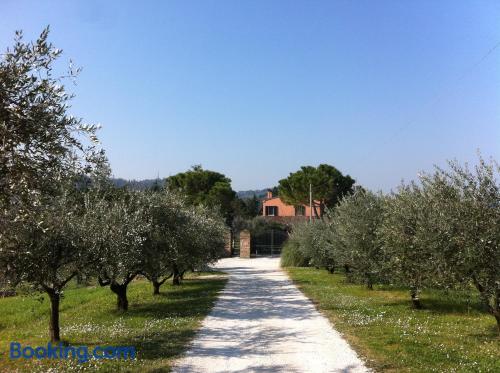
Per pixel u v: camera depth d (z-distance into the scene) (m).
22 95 5.55
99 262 10.95
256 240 52.97
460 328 11.63
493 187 9.98
